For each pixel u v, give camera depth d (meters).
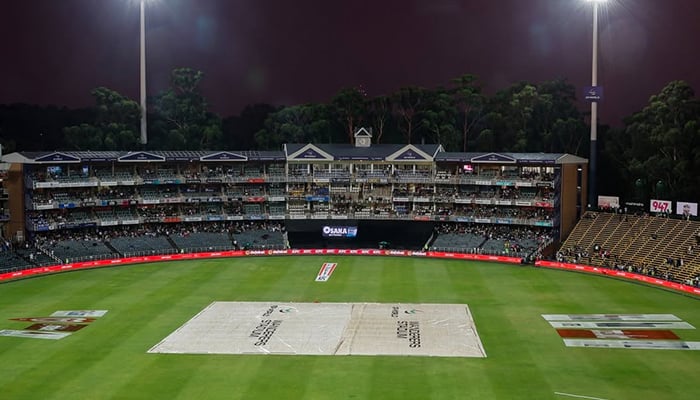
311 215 116.88
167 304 73.06
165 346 57.75
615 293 77.69
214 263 98.88
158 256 102.62
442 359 54.03
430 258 103.31
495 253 103.00
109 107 132.12
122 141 130.75
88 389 47.72
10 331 62.41
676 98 111.00
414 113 148.12
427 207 120.88
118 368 52.19
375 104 149.38
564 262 95.81
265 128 152.75
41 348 57.25
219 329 63.09
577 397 45.78
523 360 53.72
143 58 123.62
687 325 63.44
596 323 64.62
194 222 118.88
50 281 85.31
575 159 106.94
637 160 117.88
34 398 46.06
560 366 52.19
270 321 65.94
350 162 121.69
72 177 107.50
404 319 66.56
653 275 85.25
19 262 92.50
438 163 121.00
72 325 64.56
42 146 141.88
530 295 77.00
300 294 78.00
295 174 120.94
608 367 51.94
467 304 72.81
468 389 47.28
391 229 119.00
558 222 106.56
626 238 97.81
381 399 45.50
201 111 144.00
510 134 142.75
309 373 50.88
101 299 75.31
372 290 80.12
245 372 51.19
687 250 87.94
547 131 142.12
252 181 118.00
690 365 52.31
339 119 148.75
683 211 96.94
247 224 119.69
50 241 102.56
